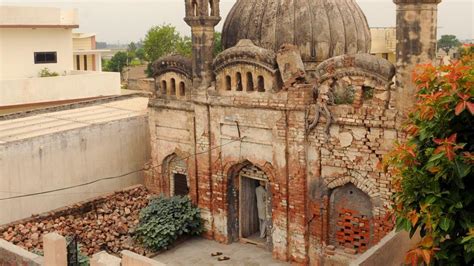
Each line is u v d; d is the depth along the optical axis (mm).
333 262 13992
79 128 17281
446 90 7074
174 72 16891
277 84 14352
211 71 15828
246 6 16547
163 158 17766
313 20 15508
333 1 16078
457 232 7195
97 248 15430
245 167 15773
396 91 12336
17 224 15242
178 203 16453
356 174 13297
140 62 67250
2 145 15188
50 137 16406
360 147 13109
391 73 12492
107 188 18359
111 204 17344
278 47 15516
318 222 14133
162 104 17312
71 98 28141
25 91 26266
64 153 16859
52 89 27312
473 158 6699
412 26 11805
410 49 11906
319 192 14008
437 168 6941
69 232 15586
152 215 16203
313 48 15484
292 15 15539
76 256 11594
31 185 15984
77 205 16703
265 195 15836
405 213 7379
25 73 29344
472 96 6742
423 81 7621
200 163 16453
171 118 17219
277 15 15656
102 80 29406
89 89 28859
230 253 15547
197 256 15422
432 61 11781
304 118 13852
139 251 15578
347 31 16000
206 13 15500
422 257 7305
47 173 16406
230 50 14961
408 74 12016
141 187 18500
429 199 7031
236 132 15375
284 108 14102
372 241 13422
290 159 14320
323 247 14148
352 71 12984
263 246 15789
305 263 14469
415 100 11914
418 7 11664
